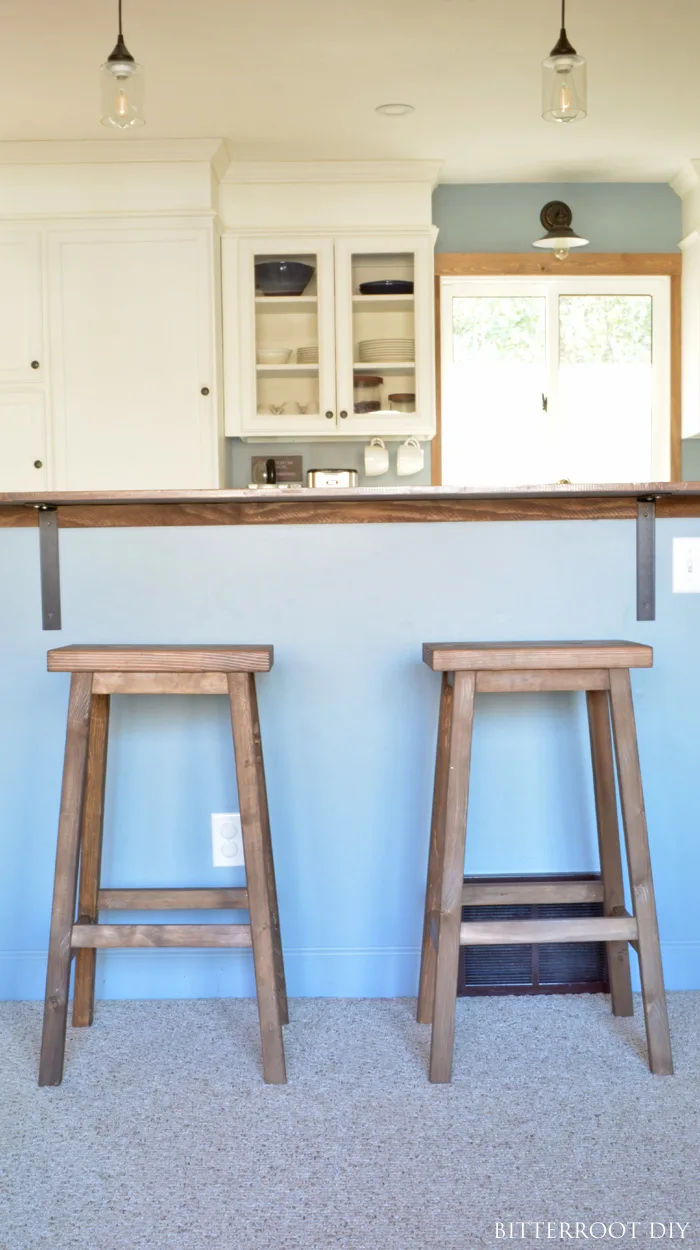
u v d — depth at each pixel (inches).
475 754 88.7
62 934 74.5
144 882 88.3
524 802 89.0
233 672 74.4
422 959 83.7
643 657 75.1
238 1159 64.4
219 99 134.2
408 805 87.7
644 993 74.9
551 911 88.4
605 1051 78.4
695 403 166.9
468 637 87.1
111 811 88.0
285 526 86.5
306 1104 71.1
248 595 86.8
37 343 152.1
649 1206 59.3
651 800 88.5
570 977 89.5
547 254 169.9
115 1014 86.1
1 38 116.9
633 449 174.9
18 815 87.7
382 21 114.7
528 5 111.8
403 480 171.3
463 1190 60.9
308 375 159.2
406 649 87.1
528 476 175.0
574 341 173.9
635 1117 68.9
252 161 155.0
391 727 87.4
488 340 174.2
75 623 87.0
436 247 170.2
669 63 126.1
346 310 157.4
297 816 87.7
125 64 92.4
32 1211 59.2
